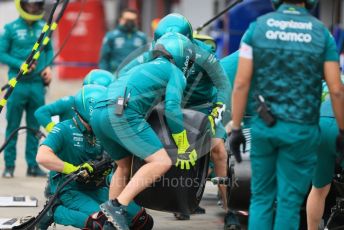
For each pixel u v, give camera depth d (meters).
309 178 19.69
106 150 22.64
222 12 30.45
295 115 19.25
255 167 19.89
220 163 24.70
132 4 76.50
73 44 72.81
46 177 34.28
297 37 19.42
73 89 65.94
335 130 21.14
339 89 19.50
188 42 23.06
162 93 22.06
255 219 19.78
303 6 19.97
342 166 21.92
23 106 34.12
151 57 22.83
